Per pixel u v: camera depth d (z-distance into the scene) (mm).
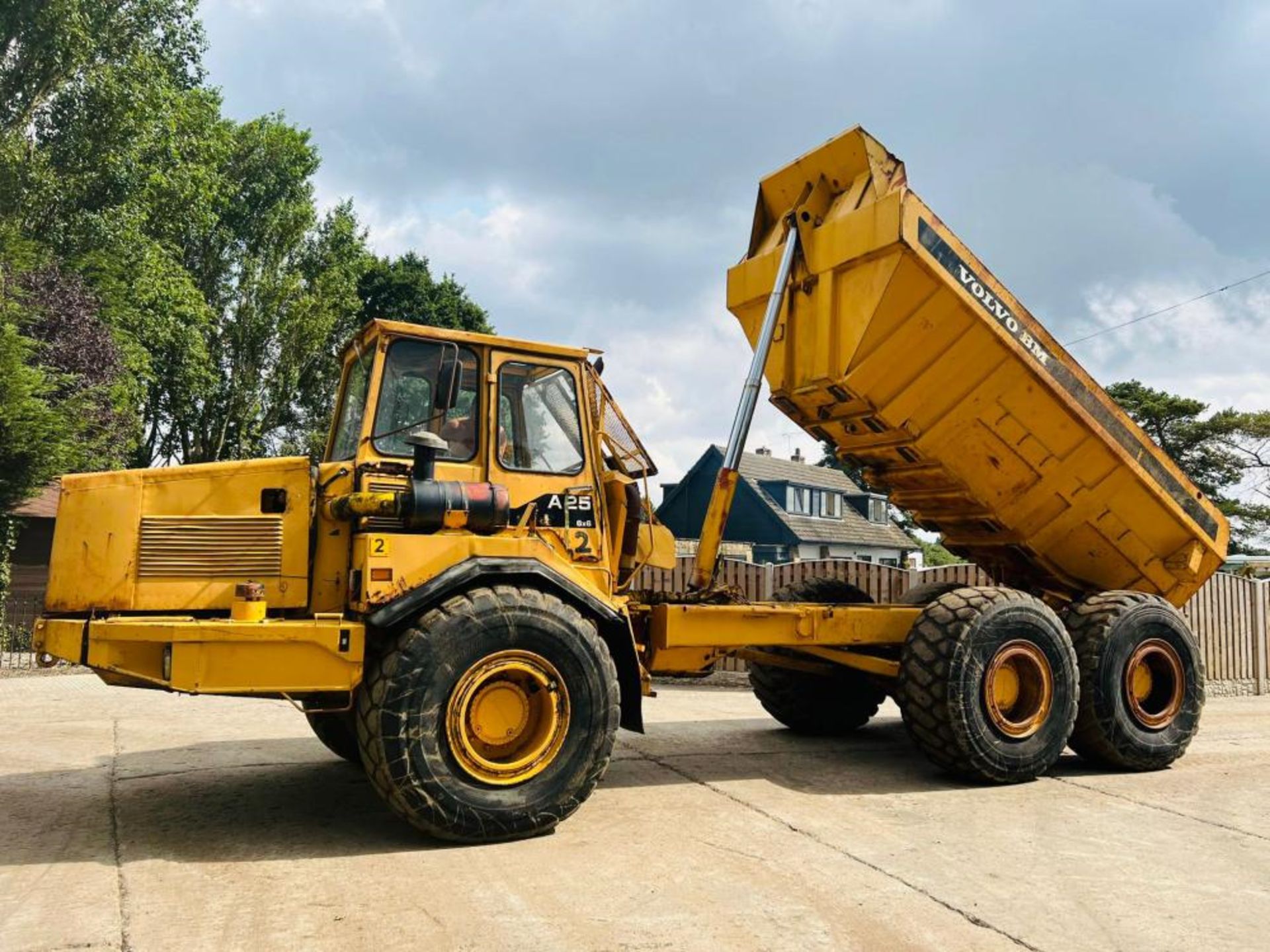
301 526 5234
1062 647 6527
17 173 19266
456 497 5121
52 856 4535
